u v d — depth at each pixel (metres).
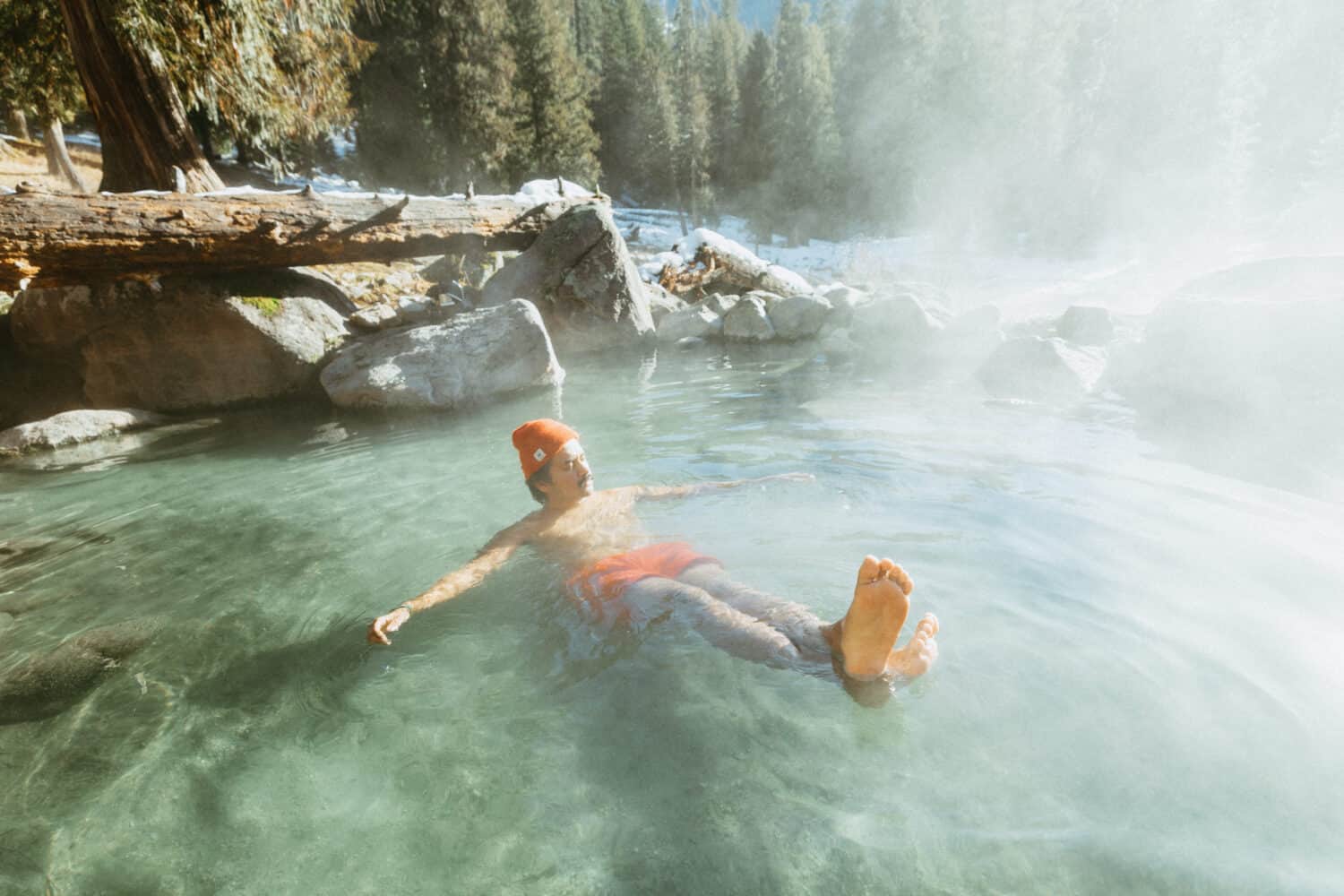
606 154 49.66
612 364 8.81
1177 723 1.91
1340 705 1.95
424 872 1.62
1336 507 3.33
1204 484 3.70
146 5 9.52
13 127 24.88
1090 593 2.61
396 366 7.22
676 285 12.98
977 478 3.92
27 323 7.82
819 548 3.07
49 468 5.83
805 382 7.01
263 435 6.47
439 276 11.28
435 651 2.50
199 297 7.66
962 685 2.11
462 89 27.47
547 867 1.60
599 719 2.08
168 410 7.71
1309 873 1.45
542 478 3.33
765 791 1.77
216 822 1.81
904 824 1.64
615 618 2.54
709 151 45.28
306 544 3.70
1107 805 1.66
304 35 12.50
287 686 2.38
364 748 2.04
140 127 10.02
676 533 3.25
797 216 43.03
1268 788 1.68
